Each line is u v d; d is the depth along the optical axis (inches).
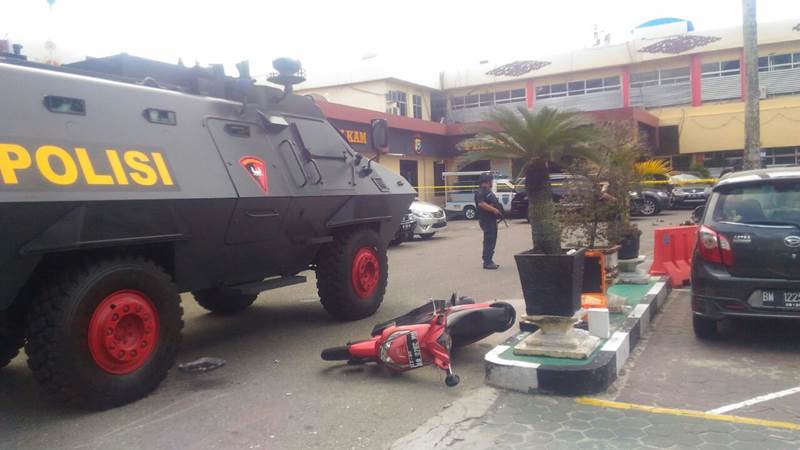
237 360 235.6
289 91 276.1
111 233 181.8
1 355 215.5
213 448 156.9
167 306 197.3
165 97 214.1
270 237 245.3
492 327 217.8
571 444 151.3
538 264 194.1
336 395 193.3
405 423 169.8
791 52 1163.9
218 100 236.8
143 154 195.2
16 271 164.7
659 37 1225.4
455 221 991.6
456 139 1179.3
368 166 303.6
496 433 159.5
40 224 164.2
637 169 317.7
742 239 215.5
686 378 195.9
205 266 225.3
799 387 185.0
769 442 148.4
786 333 244.5
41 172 165.3
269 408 183.8
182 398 193.6
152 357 192.5
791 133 1127.0
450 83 1341.0
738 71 1194.6
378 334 223.1
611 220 292.4
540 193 200.8
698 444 148.3
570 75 1300.4
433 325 199.2
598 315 215.0
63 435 167.0
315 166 265.0
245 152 233.8
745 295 214.8
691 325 262.2
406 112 1227.9
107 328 179.0
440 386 198.2
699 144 1194.0
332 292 281.9
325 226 270.4
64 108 180.5
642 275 316.2
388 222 315.6
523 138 198.4
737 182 225.9
